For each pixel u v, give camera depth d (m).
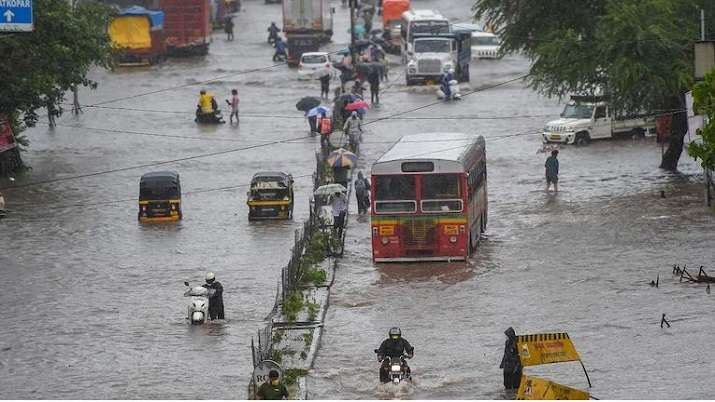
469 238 90.12
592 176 121.75
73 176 127.44
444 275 86.38
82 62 130.62
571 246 93.44
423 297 80.44
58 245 98.75
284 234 101.31
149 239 100.31
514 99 169.62
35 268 91.31
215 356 68.31
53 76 127.38
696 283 80.81
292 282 83.06
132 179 125.75
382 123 153.50
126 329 74.50
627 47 114.62
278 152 138.00
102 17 139.50
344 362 67.00
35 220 108.25
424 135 101.62
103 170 130.25
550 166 114.19
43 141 147.75
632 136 143.75
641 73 113.44
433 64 182.12
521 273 85.88
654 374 62.47
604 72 119.56
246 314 77.56
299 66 192.62
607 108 134.62
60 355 69.38
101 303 81.00
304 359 67.31
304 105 148.12
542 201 111.00
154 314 78.00
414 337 71.25
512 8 131.12
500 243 95.81
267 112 164.00
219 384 63.22
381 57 198.25
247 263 91.38
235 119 159.38
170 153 138.75
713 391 59.38
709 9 117.19
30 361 68.38
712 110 77.31
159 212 106.75
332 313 77.56
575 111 142.50
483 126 150.62
